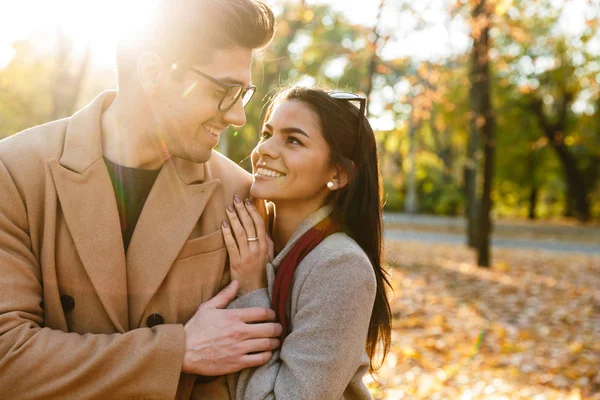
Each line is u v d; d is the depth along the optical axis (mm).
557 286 10172
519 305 8438
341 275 1858
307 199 2107
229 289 1984
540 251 16953
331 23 12289
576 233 23844
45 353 1667
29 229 1827
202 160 1940
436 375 5039
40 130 1955
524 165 30453
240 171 2291
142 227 1923
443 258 14148
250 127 11359
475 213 16328
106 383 1698
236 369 1817
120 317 1878
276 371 1850
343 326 1817
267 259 2062
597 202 31672
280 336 1912
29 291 1769
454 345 6090
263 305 1964
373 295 1911
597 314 7984
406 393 4508
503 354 5883
